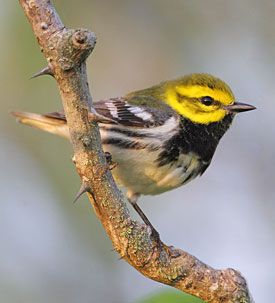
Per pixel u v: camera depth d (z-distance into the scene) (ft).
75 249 40.93
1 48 41.14
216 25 43.01
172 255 23.99
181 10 43.21
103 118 21.84
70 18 42.83
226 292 23.63
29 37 40.98
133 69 43.37
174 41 43.42
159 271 23.70
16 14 40.93
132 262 23.79
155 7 43.29
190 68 43.21
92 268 40.57
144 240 23.52
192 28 43.24
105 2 43.04
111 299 40.01
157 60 43.42
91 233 40.93
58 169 42.32
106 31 43.34
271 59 42.39
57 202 41.91
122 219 23.20
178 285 23.86
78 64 20.95
